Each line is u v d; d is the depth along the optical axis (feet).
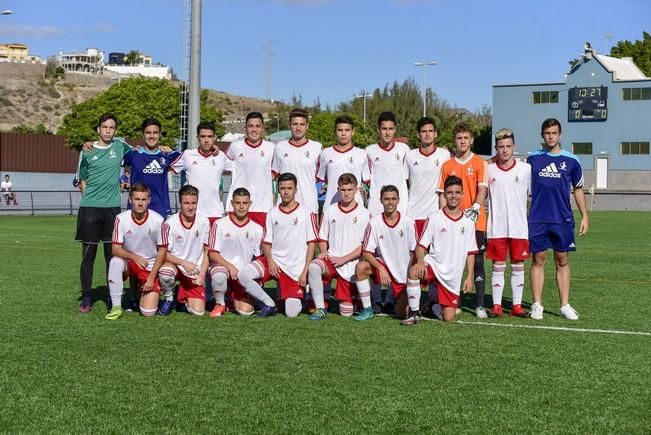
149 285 26.94
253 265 27.35
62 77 340.80
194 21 62.23
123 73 392.88
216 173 31.12
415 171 30.14
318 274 26.99
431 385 18.17
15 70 328.29
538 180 27.53
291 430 15.11
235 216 28.04
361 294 26.99
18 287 34.35
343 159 30.32
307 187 30.86
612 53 243.19
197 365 19.90
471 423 15.56
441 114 268.21
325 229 28.07
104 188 28.71
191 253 27.78
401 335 23.95
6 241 61.00
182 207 27.40
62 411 16.17
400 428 15.25
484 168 28.32
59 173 163.94
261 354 21.16
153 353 21.22
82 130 166.71
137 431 15.03
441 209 26.76
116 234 27.20
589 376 19.07
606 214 124.98
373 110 264.31
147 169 30.48
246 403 16.74
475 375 19.10
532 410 16.39
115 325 25.43
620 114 189.88
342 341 22.98
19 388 17.79
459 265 26.58
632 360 20.72
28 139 159.94
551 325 25.98
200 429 15.15
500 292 27.91
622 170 190.70
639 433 15.07
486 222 28.81
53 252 51.75
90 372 19.17
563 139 195.62
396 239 26.96
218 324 25.75
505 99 200.44
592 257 51.85
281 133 116.47
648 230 81.41
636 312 28.78
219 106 444.55
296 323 26.07
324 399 17.04
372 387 17.98
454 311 26.68
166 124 179.93
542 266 27.89
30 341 22.71
